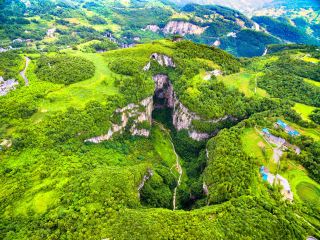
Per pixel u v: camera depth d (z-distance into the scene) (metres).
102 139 159.25
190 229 99.50
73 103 162.00
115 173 124.69
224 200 120.62
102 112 160.00
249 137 153.38
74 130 147.00
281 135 149.00
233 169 129.75
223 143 147.50
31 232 97.25
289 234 101.94
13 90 165.00
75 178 121.50
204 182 138.75
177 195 154.25
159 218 103.88
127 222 99.75
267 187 124.44
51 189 116.06
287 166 135.50
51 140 139.00
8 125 143.38
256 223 103.50
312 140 145.00
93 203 108.69
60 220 100.50
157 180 146.75
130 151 169.75
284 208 113.06
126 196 114.12
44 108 156.12
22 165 125.88
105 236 94.62
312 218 112.81
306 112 172.00
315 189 125.50
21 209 108.00
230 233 99.44
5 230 99.06
